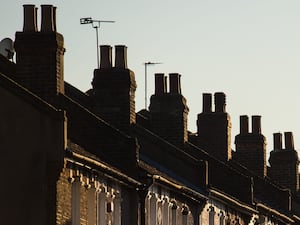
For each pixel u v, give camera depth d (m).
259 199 131.38
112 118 104.38
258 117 138.75
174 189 102.75
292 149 147.75
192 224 107.94
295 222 134.50
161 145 109.69
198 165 109.88
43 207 83.81
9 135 84.25
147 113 121.81
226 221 115.25
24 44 91.50
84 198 88.38
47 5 92.00
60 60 92.69
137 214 96.25
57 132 84.06
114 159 96.56
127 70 104.50
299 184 150.62
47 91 92.06
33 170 84.00
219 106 127.56
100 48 104.50
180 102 115.69
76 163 86.06
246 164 138.12
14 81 88.62
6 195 84.00
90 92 111.50
